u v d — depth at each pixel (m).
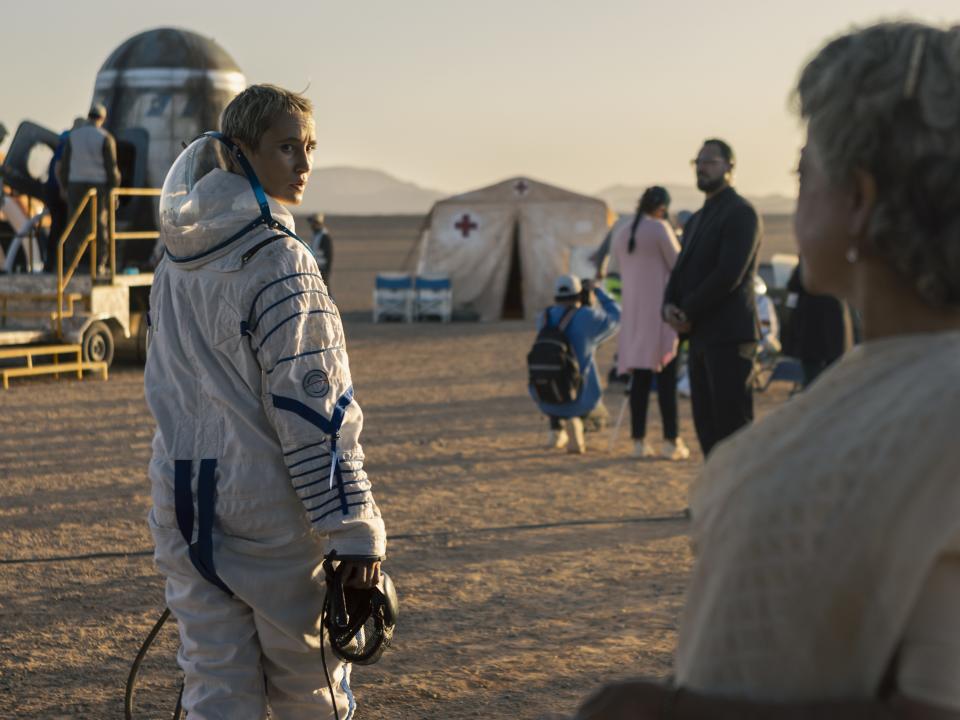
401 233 118.75
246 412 2.67
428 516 7.41
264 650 2.79
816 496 1.01
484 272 25.34
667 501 7.85
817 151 1.09
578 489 8.27
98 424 11.51
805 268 1.17
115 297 15.53
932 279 1.03
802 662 1.01
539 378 9.48
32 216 17.00
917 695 0.95
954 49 1.02
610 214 25.61
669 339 9.30
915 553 0.96
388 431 11.04
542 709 4.12
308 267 2.71
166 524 2.74
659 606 5.41
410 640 4.92
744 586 1.04
